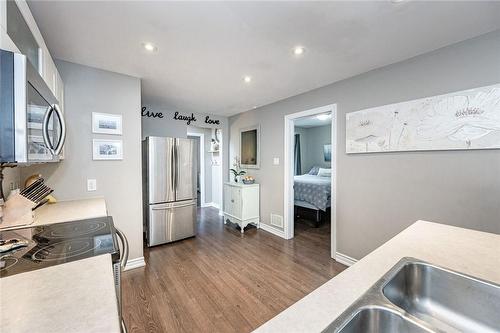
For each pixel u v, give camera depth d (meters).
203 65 2.25
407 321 0.57
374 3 1.35
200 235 3.71
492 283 0.73
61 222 1.46
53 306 0.64
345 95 2.62
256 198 4.00
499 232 1.64
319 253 2.96
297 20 1.52
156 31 1.65
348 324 0.54
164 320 1.72
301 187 4.42
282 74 2.47
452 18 1.50
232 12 1.44
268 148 3.82
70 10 1.40
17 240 1.14
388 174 2.26
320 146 6.74
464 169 1.79
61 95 2.02
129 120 2.51
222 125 4.85
